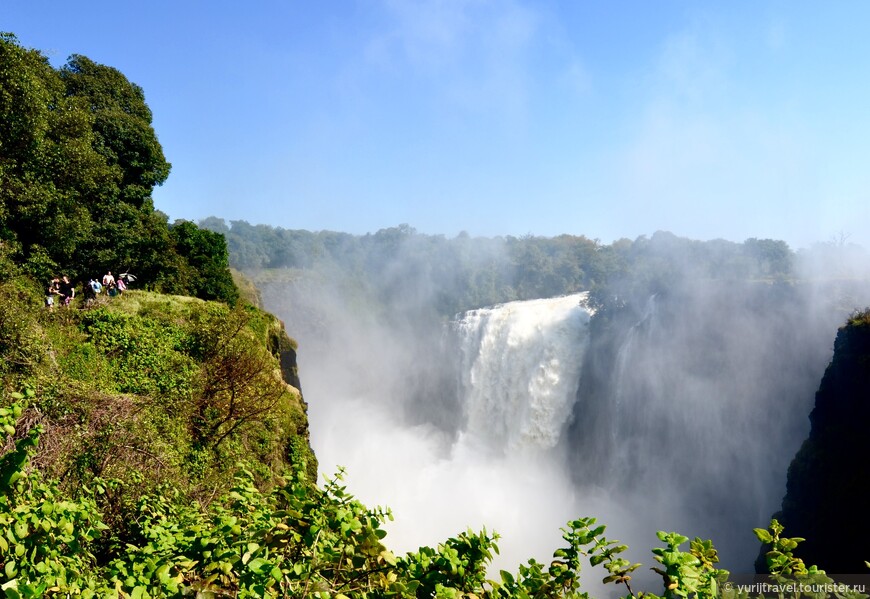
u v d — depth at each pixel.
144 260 26.67
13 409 3.97
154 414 13.38
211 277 31.55
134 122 27.88
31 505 4.33
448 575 3.83
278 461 17.77
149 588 4.04
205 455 13.95
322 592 3.27
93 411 11.44
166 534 5.15
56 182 20.28
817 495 28.19
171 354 16.52
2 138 17.19
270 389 17.86
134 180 28.58
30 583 3.38
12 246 17.86
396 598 3.64
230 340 17.95
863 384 26.89
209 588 3.72
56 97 21.23
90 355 15.02
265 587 3.26
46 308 16.28
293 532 3.87
